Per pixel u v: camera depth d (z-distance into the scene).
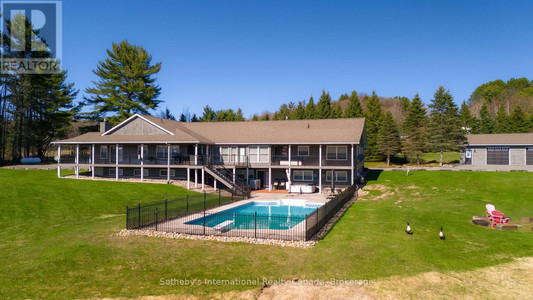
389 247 14.09
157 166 34.44
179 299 9.84
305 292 10.23
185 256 13.20
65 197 25.20
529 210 20.89
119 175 38.28
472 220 18.48
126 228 17.05
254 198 29.44
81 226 18.30
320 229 16.98
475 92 123.69
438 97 51.75
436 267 12.01
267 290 10.40
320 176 33.94
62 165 36.22
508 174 31.56
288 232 16.14
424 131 55.25
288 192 33.97
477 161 42.84
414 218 19.55
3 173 35.47
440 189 28.83
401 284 10.73
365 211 22.22
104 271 11.79
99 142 35.69
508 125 66.06
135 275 11.45
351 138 33.78
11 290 10.37
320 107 68.06
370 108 61.19
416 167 47.12
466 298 9.93
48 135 54.44
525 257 13.03
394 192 29.69
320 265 12.19
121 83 54.62
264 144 36.38
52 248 14.29
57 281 11.00
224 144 37.38
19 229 17.67
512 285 10.70
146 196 27.55
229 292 10.23
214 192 31.94
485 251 13.67
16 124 49.56
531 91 101.19
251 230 16.72
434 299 9.85
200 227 17.27
